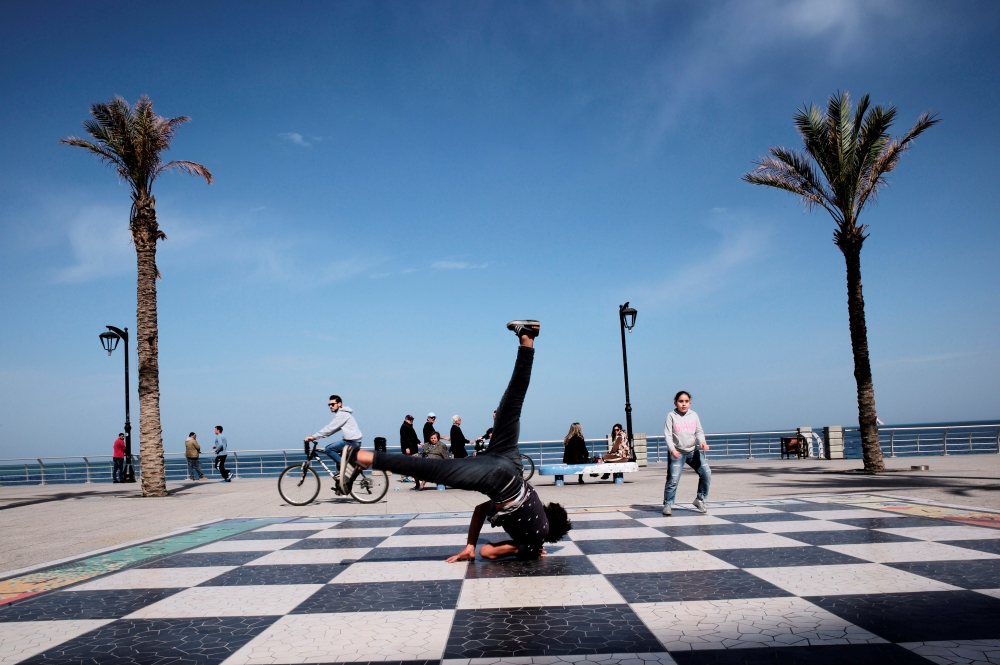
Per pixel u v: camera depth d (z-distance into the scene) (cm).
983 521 620
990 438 2370
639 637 301
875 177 1631
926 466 1576
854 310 1622
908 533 563
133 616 364
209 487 1889
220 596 409
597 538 599
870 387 1584
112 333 2275
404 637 312
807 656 269
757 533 594
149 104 1520
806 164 1648
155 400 1488
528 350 475
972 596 353
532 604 367
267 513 970
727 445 2766
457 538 641
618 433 1612
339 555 554
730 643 288
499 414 475
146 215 1514
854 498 873
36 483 2422
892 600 349
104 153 1508
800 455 2606
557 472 1454
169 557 566
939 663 256
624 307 2072
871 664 258
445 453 1506
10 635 331
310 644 304
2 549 678
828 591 373
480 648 292
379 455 444
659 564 467
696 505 787
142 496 1456
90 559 563
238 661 283
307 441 1091
